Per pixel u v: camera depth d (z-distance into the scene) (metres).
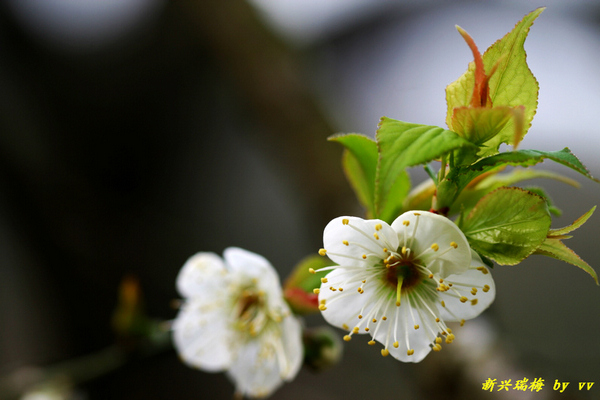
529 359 0.25
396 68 0.47
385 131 0.20
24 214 0.47
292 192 0.41
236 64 0.41
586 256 0.40
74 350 0.47
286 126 0.38
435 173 0.22
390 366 0.45
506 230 0.21
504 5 0.44
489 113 0.20
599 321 0.39
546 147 0.41
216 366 0.24
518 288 0.42
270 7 0.46
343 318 0.21
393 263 0.21
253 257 0.23
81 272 0.48
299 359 0.22
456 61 0.45
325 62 0.46
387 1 0.45
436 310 0.21
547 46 0.43
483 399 0.25
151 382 0.48
